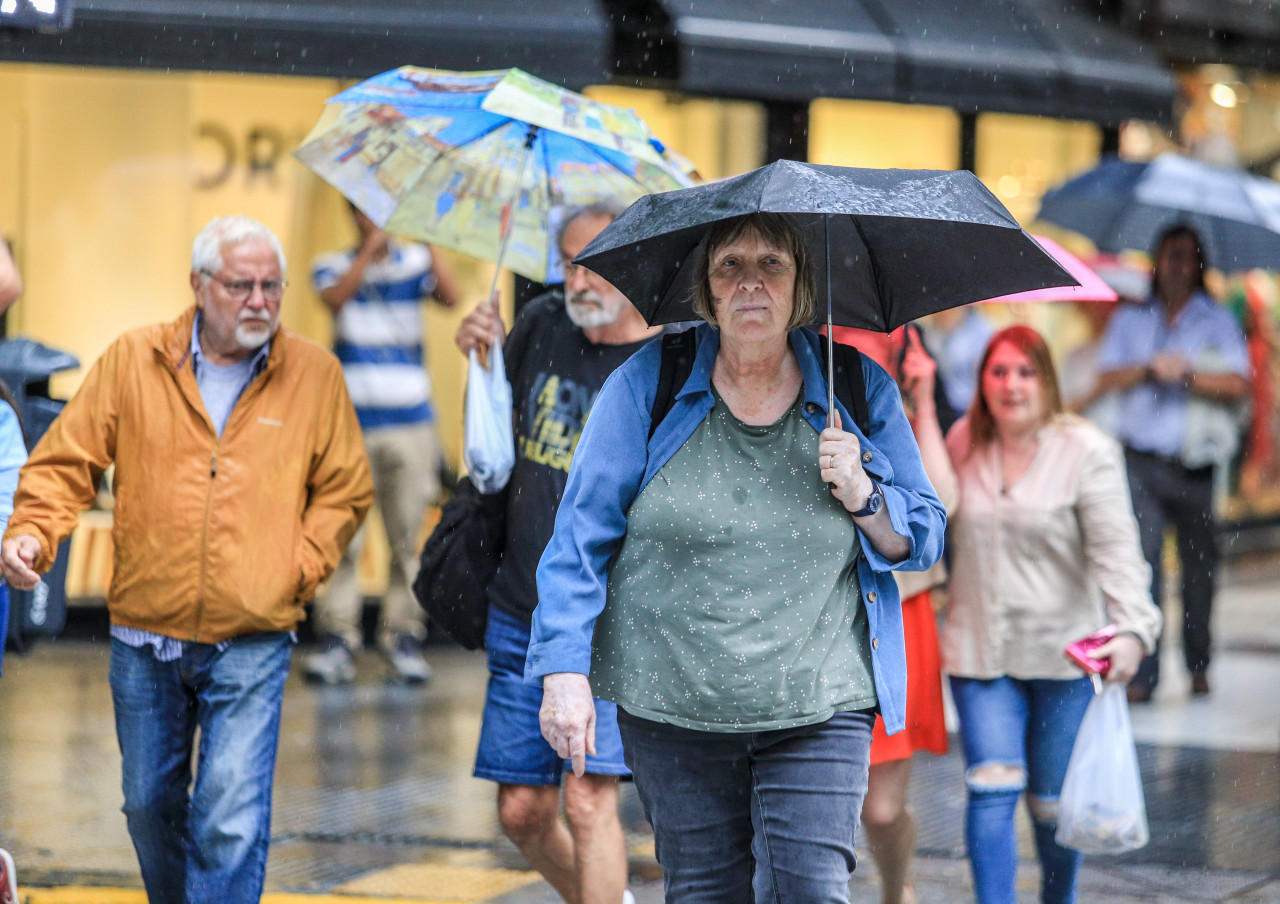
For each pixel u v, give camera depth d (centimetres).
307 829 2320
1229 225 3441
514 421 1819
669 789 1330
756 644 1284
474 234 1923
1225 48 4350
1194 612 3375
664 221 1266
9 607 1833
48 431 1680
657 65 3234
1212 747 2930
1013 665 1825
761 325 1288
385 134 1917
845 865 1300
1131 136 4353
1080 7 3922
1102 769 1752
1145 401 3381
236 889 1619
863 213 1193
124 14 2869
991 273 1341
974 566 1842
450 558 1791
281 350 1692
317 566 1689
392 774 2634
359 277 3353
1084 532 1834
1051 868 1880
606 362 1794
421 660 3375
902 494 1330
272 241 1666
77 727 2836
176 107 3547
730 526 1291
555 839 1806
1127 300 3484
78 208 3519
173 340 1664
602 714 1675
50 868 2095
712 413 1322
